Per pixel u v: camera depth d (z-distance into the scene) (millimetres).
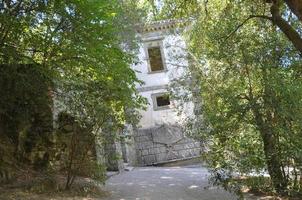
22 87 11781
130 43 21828
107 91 11891
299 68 10820
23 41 11219
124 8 19359
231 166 10047
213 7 12969
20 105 12609
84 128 12047
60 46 11172
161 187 12828
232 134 10297
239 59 10945
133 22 21578
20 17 10664
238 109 10234
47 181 11664
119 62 11852
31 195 10398
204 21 12891
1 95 11938
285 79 10398
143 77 25672
